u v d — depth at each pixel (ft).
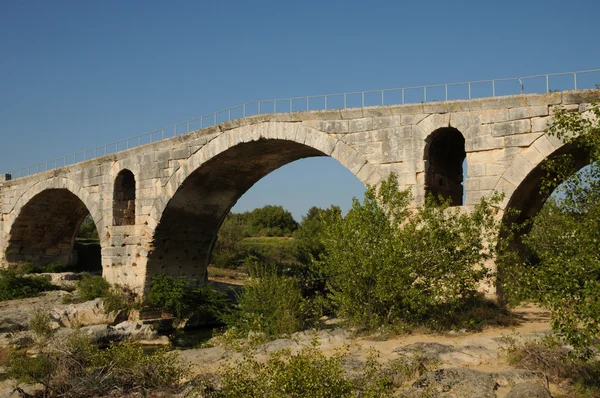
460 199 81.82
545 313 64.08
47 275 137.08
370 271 59.72
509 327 57.26
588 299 34.76
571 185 36.83
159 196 105.19
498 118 66.80
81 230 253.03
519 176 64.64
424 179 71.72
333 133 80.18
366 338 57.82
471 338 53.52
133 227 110.11
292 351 53.06
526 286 36.70
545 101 63.82
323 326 71.61
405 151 73.46
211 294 112.37
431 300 58.29
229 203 114.73
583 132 37.96
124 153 112.47
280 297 77.51
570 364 40.09
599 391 36.70
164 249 109.81
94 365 50.39
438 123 71.20
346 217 64.44
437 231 59.36
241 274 181.78
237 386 34.88
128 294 106.32
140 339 91.40
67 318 97.50
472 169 67.92
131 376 47.39
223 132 95.25
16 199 146.72
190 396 40.81
